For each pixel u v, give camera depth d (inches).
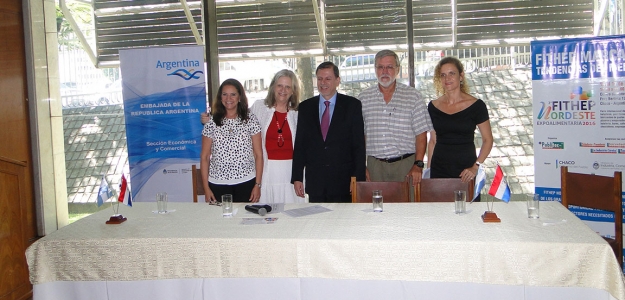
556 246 81.6
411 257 85.4
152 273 92.4
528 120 200.8
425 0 186.4
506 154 203.3
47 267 94.3
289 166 146.3
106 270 93.1
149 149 181.9
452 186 123.6
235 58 202.2
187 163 181.0
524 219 97.7
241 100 131.0
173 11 200.2
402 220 99.3
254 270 89.7
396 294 87.4
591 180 112.2
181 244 91.2
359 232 91.2
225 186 130.4
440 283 86.2
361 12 189.8
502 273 83.4
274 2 193.5
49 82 177.6
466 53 193.9
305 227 95.9
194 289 92.8
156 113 180.7
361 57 195.0
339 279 88.4
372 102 139.8
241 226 98.4
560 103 153.3
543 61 153.9
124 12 202.8
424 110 137.3
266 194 146.6
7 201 128.6
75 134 235.8
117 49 210.7
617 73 146.9
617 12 174.1
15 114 161.2
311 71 199.9
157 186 182.7
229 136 130.3
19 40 163.8
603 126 149.4
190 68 178.1
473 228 91.9
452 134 136.2
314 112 134.6
